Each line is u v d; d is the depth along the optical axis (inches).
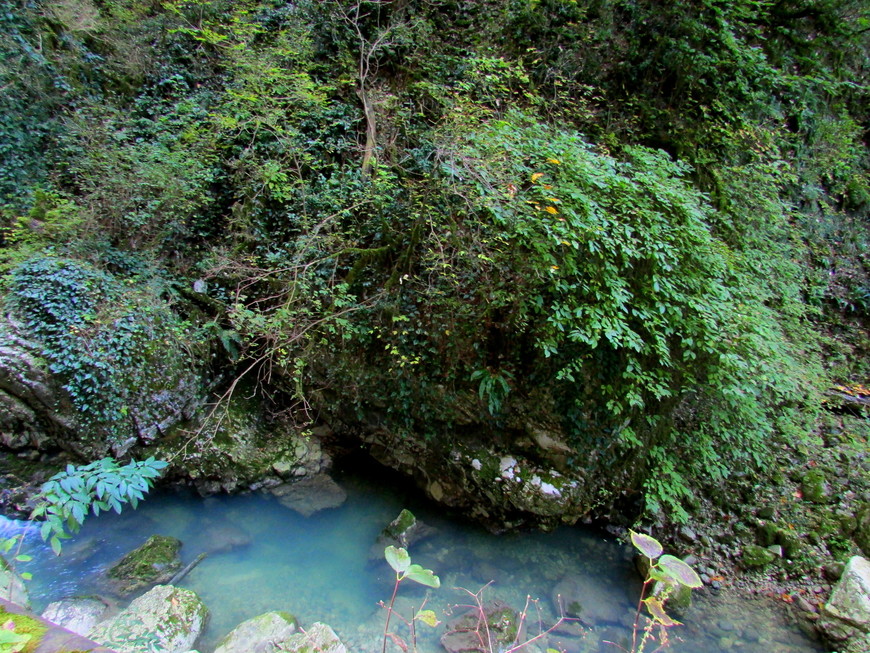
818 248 265.6
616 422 180.1
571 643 149.3
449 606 159.5
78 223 211.3
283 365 197.2
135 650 125.0
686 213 167.3
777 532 180.1
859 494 187.9
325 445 221.9
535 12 247.8
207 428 203.6
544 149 163.5
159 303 207.2
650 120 232.8
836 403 219.9
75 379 179.5
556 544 188.1
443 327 185.0
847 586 152.4
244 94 221.3
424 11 259.9
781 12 271.6
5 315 179.8
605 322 152.8
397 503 205.2
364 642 144.3
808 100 275.0
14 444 180.7
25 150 245.4
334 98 245.0
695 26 231.9
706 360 171.9
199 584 159.6
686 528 187.0
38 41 260.5
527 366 183.8
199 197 227.8
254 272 215.3
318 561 176.4
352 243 204.2
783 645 151.5
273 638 134.8
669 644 151.1
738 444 190.1
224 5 274.7
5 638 34.6
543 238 154.8
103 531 174.9
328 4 253.4
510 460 186.9
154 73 271.6
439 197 181.5
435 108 234.8
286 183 223.1
